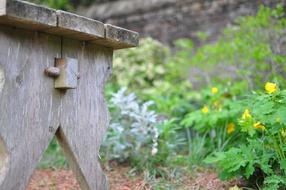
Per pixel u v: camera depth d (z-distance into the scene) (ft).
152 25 22.00
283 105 7.43
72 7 23.52
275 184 7.53
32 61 6.06
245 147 8.36
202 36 18.42
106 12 23.66
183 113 14.43
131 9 22.72
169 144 11.39
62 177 10.59
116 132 11.34
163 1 21.70
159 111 14.43
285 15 16.01
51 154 12.85
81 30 6.29
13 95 5.80
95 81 7.15
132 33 7.30
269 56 13.34
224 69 17.16
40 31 6.14
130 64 18.26
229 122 11.21
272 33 13.85
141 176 10.18
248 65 14.44
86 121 6.95
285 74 12.97
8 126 5.75
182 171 10.25
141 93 16.66
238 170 8.31
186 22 20.90
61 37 6.50
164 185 9.22
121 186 9.37
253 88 13.76
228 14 19.38
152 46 18.95
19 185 5.92
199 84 18.13
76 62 6.52
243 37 14.40
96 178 7.13
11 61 5.77
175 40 21.13
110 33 6.84
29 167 6.04
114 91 16.17
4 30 5.67
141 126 11.35
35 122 6.11
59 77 6.37
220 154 8.61
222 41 16.28
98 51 7.22
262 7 14.06
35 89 6.10
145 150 11.46
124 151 11.42
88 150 6.98
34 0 18.98
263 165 7.83
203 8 20.36
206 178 9.64
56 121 6.42
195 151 11.28
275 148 8.07
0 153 5.86
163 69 18.25
